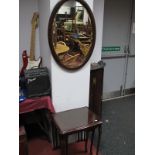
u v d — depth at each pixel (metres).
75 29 2.03
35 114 2.41
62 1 1.87
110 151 2.23
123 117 3.01
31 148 2.24
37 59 2.51
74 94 2.26
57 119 1.90
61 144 2.02
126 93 3.92
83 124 1.81
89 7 2.03
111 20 3.27
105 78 3.56
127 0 3.30
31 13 2.38
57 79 2.11
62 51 2.02
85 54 2.17
